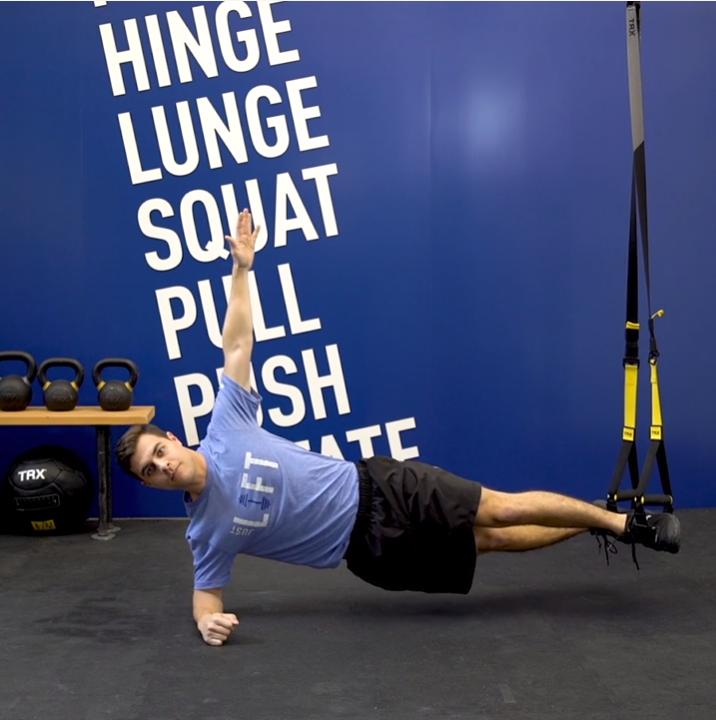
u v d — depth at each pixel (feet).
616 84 12.96
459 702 7.07
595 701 7.08
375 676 7.58
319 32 12.80
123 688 7.36
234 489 8.32
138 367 13.00
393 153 12.92
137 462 8.09
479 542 9.36
